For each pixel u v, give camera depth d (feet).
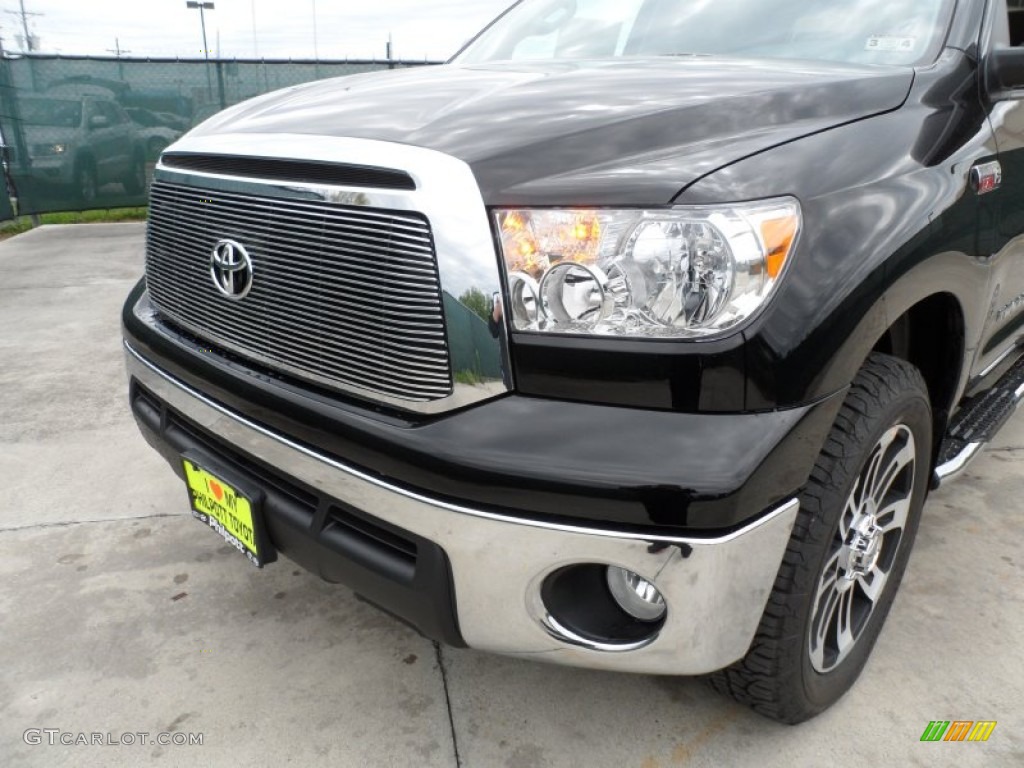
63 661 6.72
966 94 6.70
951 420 8.27
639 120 5.08
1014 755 5.74
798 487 4.57
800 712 5.74
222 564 8.12
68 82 32.14
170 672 6.61
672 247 4.31
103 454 10.60
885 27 7.33
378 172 4.76
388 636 7.06
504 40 9.92
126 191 34.32
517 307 4.48
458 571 4.66
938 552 8.12
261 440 5.46
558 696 6.33
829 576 5.51
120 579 7.85
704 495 4.15
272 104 6.89
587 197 4.46
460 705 6.26
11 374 13.79
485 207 4.51
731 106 5.34
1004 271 7.20
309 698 6.33
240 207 5.50
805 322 4.40
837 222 4.70
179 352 6.23
